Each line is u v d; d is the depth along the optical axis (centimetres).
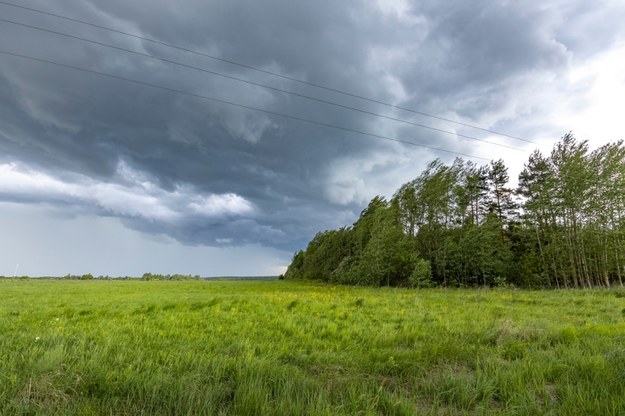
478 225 4038
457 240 4250
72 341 734
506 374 530
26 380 454
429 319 1229
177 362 574
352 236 6388
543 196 3531
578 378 521
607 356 605
